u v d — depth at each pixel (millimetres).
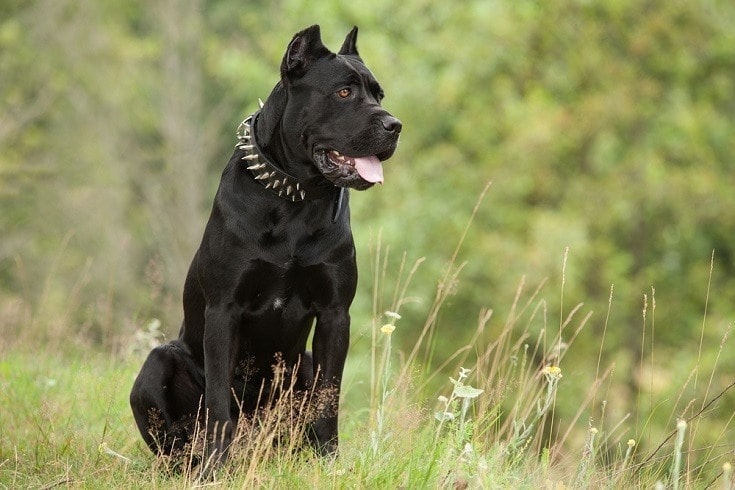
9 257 23516
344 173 5301
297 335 5637
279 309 5531
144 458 5832
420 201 17641
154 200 25047
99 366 7641
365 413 7289
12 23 26453
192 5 27203
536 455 5375
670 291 19078
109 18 28812
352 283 5590
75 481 4988
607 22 18453
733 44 18250
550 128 17609
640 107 18156
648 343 18109
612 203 17969
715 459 5500
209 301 5488
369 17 18844
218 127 26766
